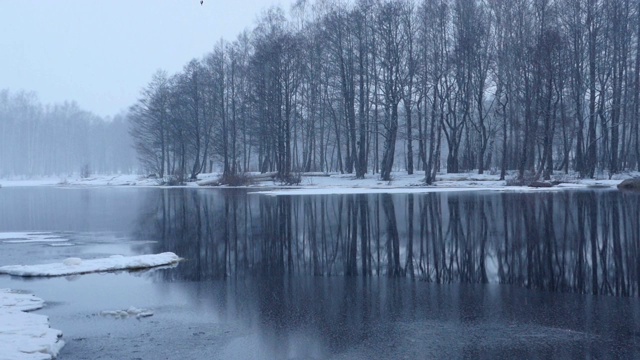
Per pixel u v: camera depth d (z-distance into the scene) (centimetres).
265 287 1302
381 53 5262
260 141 6119
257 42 6100
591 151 4919
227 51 6581
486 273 1400
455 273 1412
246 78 6297
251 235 2155
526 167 5584
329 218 2580
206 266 1573
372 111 5709
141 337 944
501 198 3362
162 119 7244
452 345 871
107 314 1087
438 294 1202
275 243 1950
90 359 843
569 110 5284
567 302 1116
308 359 827
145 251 1850
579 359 805
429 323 988
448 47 5228
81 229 2503
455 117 5431
